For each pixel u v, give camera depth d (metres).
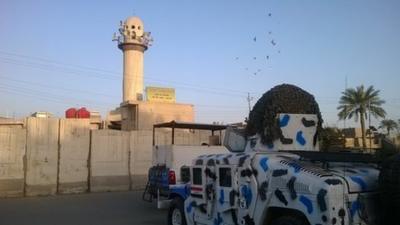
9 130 20.86
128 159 24.05
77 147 22.64
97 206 17.62
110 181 23.38
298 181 7.89
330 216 7.35
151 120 56.31
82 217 14.91
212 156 10.38
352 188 7.62
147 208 17.03
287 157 8.80
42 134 21.73
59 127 22.23
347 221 7.46
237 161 9.35
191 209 10.98
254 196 8.78
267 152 9.24
